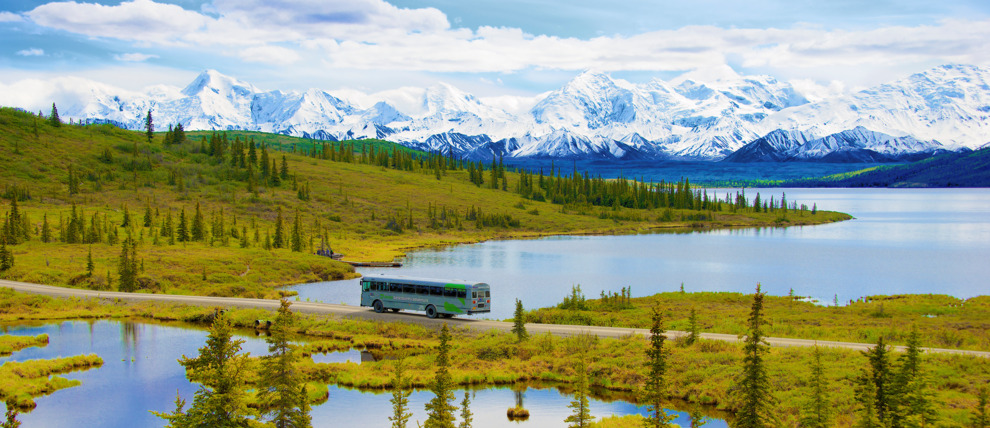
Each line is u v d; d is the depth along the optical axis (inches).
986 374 1866.4
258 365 2212.1
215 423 1316.4
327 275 5423.2
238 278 4717.0
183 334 2874.0
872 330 2655.0
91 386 2183.8
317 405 2032.5
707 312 3368.6
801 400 1758.1
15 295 3523.6
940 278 5556.1
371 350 2603.3
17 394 2023.9
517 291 4795.8
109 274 4192.9
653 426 1576.0
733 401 1918.1
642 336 2516.0
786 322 3046.3
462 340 2635.3
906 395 1508.4
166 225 6855.3
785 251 7834.6
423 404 2039.9
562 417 1935.3
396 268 6176.2
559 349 2468.0
